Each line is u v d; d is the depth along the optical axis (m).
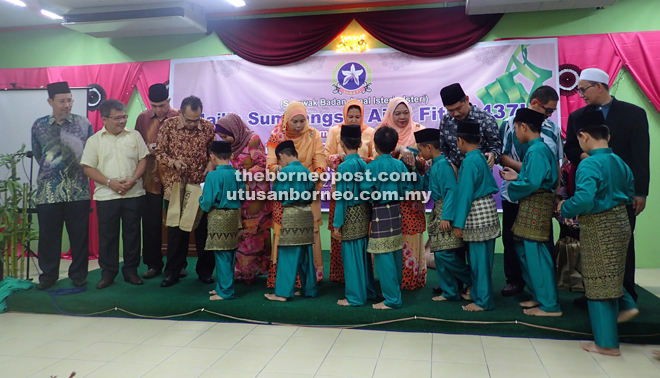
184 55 5.36
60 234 3.73
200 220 3.78
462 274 3.11
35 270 4.73
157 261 4.06
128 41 5.46
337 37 5.05
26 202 3.88
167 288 3.63
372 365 2.38
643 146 2.87
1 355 2.60
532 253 2.78
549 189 2.79
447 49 4.79
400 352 2.55
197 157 3.71
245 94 5.21
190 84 5.30
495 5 4.42
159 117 4.04
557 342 2.68
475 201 2.91
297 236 3.17
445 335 2.82
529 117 2.79
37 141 3.72
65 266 4.92
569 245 3.47
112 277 3.73
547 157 2.75
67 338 2.88
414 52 4.85
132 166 3.80
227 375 2.29
